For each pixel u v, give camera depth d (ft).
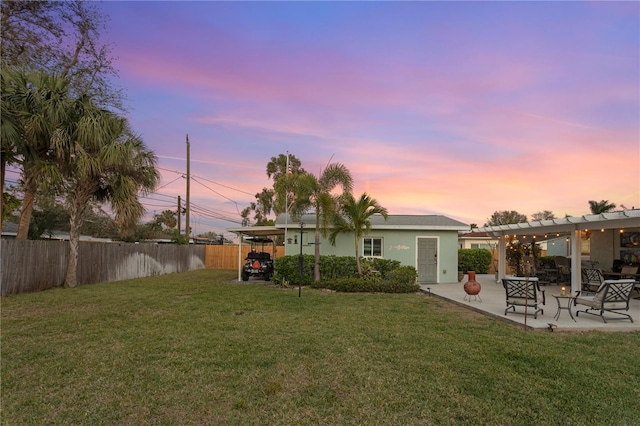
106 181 40.57
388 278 42.32
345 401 11.68
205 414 10.84
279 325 22.03
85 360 15.43
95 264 46.39
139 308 27.73
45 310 26.81
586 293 36.55
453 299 32.19
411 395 12.10
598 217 28.48
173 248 68.28
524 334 20.17
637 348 17.40
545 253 71.05
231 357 15.89
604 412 10.91
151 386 12.77
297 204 42.50
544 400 11.69
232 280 52.21
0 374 13.80
